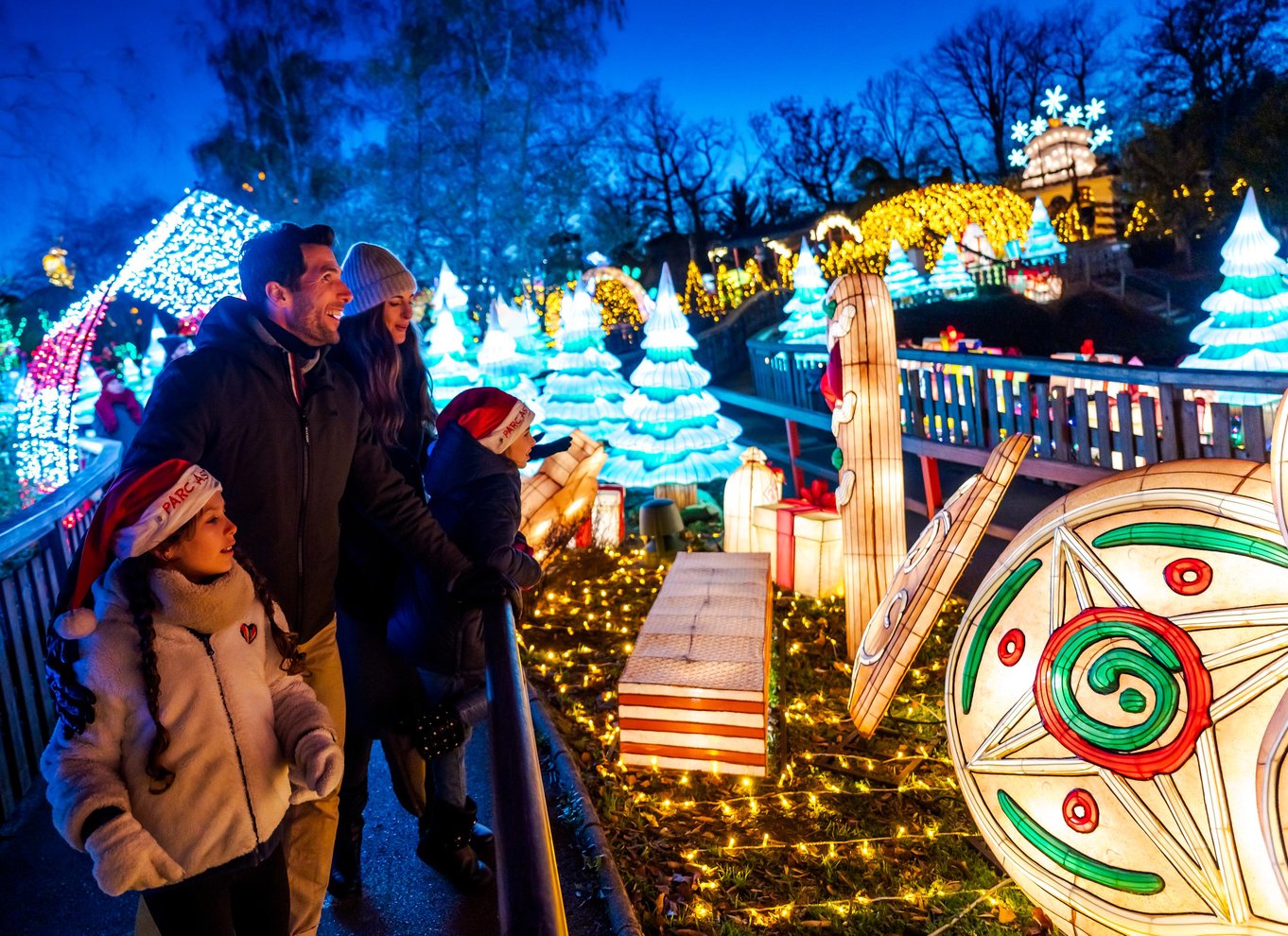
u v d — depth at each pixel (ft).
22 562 14.69
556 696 17.03
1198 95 131.85
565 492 22.02
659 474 32.53
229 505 7.88
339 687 8.86
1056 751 8.79
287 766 7.19
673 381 33.22
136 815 6.48
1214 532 8.22
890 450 16.90
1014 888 11.32
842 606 20.90
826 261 109.91
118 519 6.28
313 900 8.73
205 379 7.59
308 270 7.77
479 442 10.25
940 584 13.07
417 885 11.06
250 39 83.35
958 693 9.80
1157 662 8.23
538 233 83.46
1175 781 8.05
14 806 13.10
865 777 14.05
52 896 11.06
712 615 15.79
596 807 13.25
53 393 27.48
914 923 10.89
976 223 105.19
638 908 11.05
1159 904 8.18
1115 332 92.22
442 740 9.78
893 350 16.92
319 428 8.18
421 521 9.27
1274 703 7.72
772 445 43.55
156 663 6.41
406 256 84.53
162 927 6.84
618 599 22.41
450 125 81.61
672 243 176.45
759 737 13.71
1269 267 44.11
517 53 81.97
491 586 9.02
